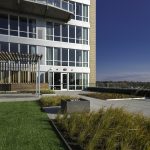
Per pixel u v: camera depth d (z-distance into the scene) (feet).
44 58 103.60
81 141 21.21
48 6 99.60
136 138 19.56
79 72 114.52
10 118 33.86
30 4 95.71
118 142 19.15
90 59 120.16
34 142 22.08
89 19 121.08
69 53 111.96
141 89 78.28
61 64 108.88
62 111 38.04
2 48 92.79
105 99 65.00
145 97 71.41
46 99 52.19
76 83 113.91
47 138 23.47
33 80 93.40
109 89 96.68
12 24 96.17
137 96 73.46
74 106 37.70
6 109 43.37
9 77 90.43
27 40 98.99
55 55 107.34
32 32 101.65
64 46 110.01
